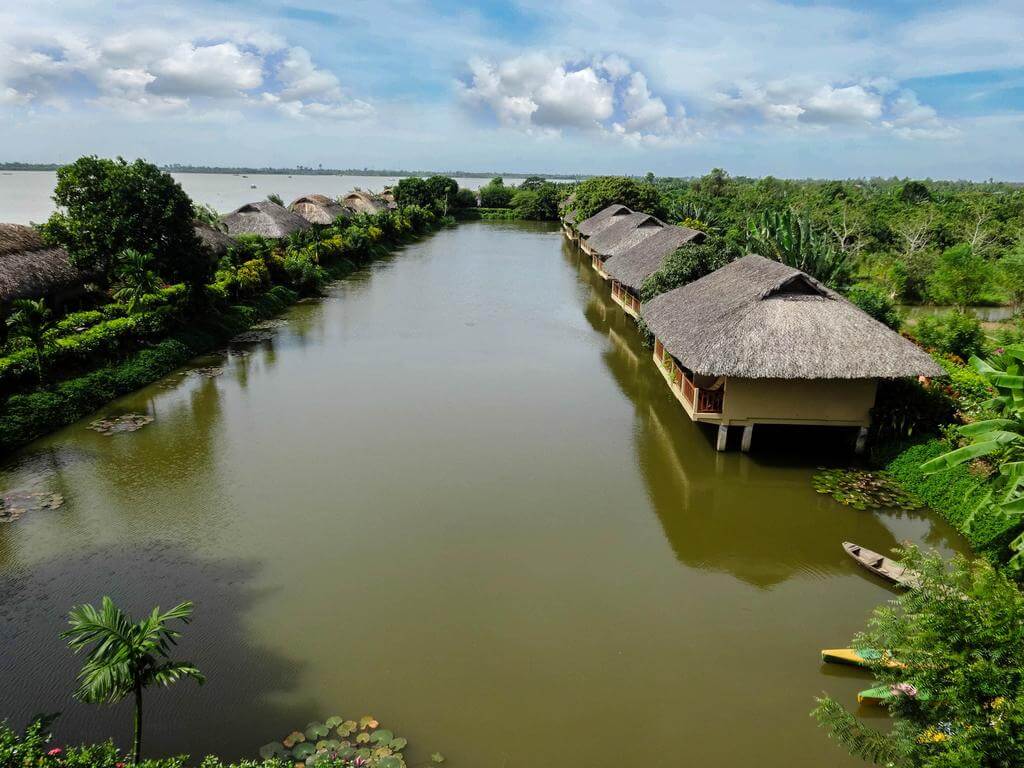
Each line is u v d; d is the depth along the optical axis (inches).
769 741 350.6
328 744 339.0
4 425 679.7
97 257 1018.1
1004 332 1079.6
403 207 2901.1
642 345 1121.4
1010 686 234.1
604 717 363.6
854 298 1085.1
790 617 453.1
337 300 1459.2
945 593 262.2
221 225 1665.8
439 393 881.5
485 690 380.2
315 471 649.6
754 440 741.3
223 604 451.2
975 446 442.0
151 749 336.5
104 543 522.0
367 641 418.6
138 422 764.0
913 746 255.0
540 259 2146.9
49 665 394.0
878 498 609.0
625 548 531.8
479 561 508.1
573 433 759.1
